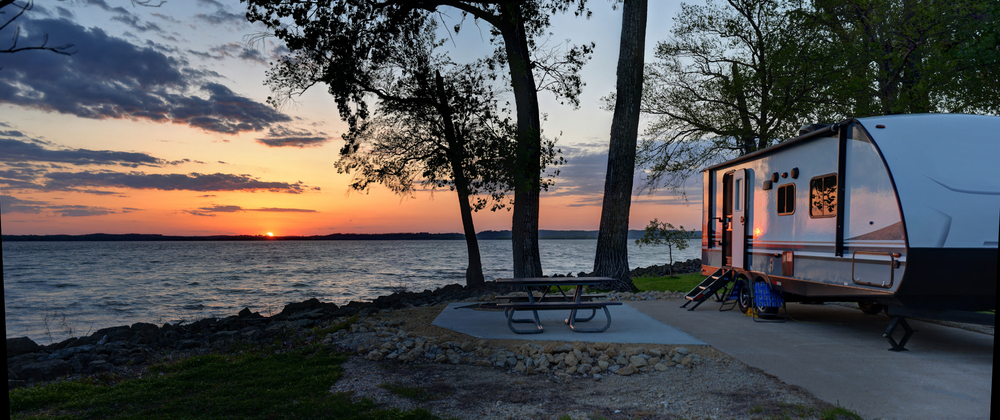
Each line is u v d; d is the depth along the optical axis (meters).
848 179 6.79
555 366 5.90
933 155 6.01
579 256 86.31
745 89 17.84
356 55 14.44
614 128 14.05
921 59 14.44
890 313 6.39
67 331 18.34
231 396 5.02
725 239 10.57
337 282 38.41
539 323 7.70
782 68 16.64
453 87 17.77
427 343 6.76
